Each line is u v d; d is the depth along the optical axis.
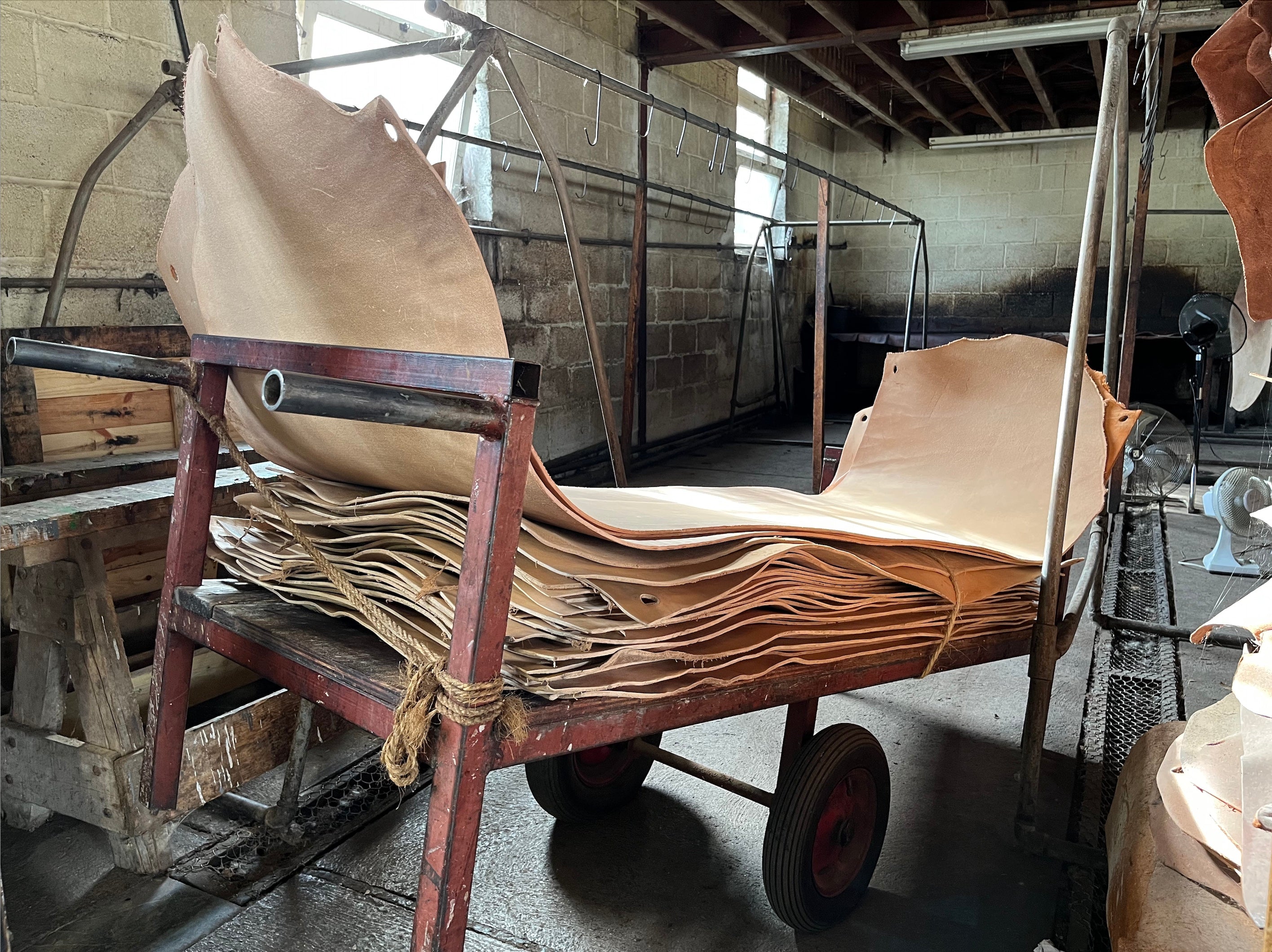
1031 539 2.26
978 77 8.66
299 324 1.34
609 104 6.47
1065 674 3.08
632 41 6.71
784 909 1.67
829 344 11.06
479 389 0.98
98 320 3.09
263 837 2.00
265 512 1.61
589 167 5.70
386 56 2.60
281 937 1.68
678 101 7.57
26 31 2.84
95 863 1.90
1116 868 1.56
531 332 5.77
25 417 2.37
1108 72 1.82
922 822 2.16
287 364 1.23
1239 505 4.04
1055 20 5.80
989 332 11.25
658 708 1.30
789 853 1.63
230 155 1.17
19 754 1.95
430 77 5.02
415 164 1.00
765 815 2.18
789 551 1.49
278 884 1.84
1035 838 2.01
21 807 2.00
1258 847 1.15
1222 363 9.37
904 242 11.57
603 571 1.28
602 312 6.59
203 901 1.78
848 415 10.52
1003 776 2.40
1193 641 1.39
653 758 2.00
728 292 8.89
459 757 1.03
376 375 1.10
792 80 8.75
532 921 1.75
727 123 8.49
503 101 5.30
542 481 1.15
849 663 1.64
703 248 8.09
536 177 5.68
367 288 1.17
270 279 1.31
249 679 2.47
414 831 2.05
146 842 1.85
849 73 8.46
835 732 1.73
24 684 1.99
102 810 1.84
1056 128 10.44
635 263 6.08
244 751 1.67
